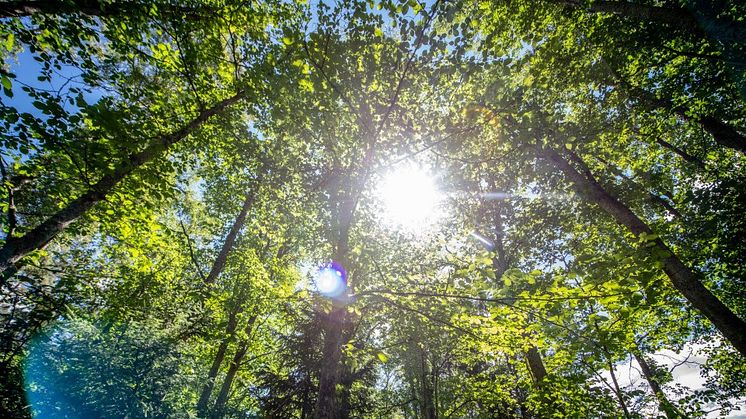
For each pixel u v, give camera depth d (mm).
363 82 5801
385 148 6645
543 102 7566
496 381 9859
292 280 12578
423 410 11141
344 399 10586
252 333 13492
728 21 6195
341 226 6852
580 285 4094
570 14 8406
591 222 11055
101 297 8453
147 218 7805
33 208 8914
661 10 6820
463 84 5930
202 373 8289
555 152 9797
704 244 8781
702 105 8562
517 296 4484
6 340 5656
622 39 8125
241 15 8195
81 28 6469
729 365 10133
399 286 6164
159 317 8828
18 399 5379
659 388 9383
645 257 3764
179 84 9297
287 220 10930
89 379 5871
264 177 10812
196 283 10430
